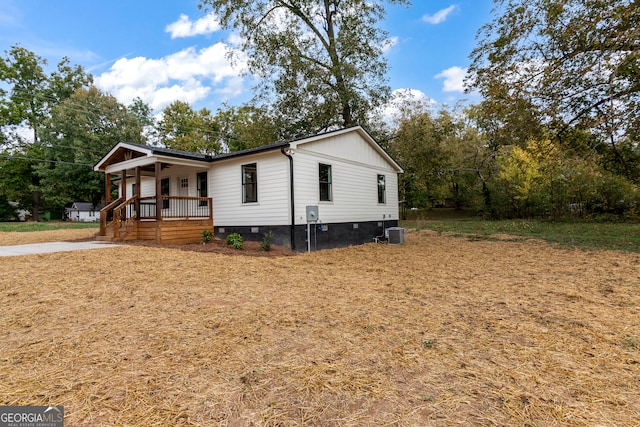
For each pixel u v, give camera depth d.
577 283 4.83
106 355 2.41
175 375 2.12
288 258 7.39
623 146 10.60
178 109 32.44
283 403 1.81
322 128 18.98
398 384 2.00
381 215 12.94
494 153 23.06
